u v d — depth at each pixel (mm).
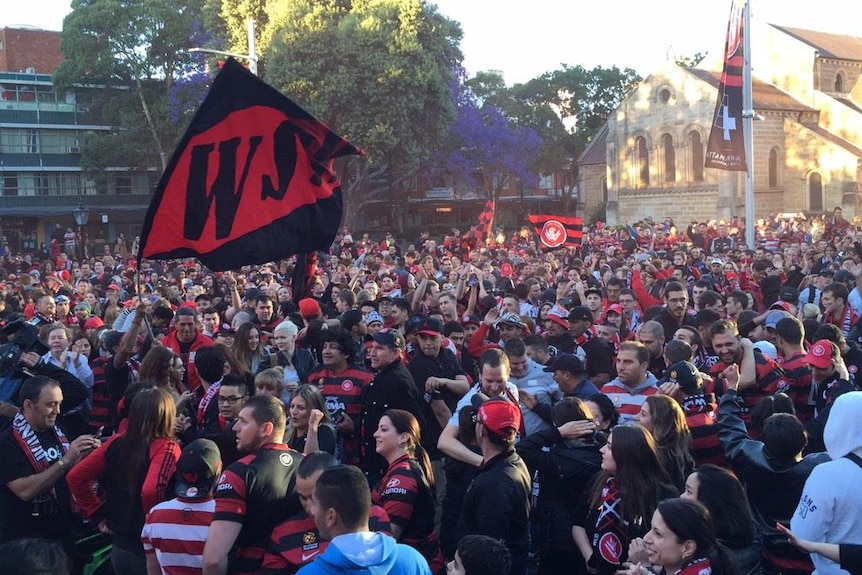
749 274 18594
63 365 9906
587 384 7875
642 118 66312
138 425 6016
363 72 47094
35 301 14258
